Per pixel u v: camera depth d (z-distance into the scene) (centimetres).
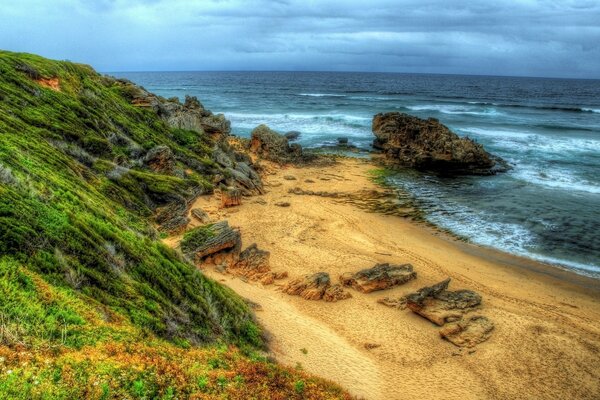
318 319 2416
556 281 3081
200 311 1758
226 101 13875
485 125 9100
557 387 1994
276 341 2045
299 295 2661
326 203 4525
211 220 3600
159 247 2059
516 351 2222
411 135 6788
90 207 2002
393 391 1856
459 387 1953
